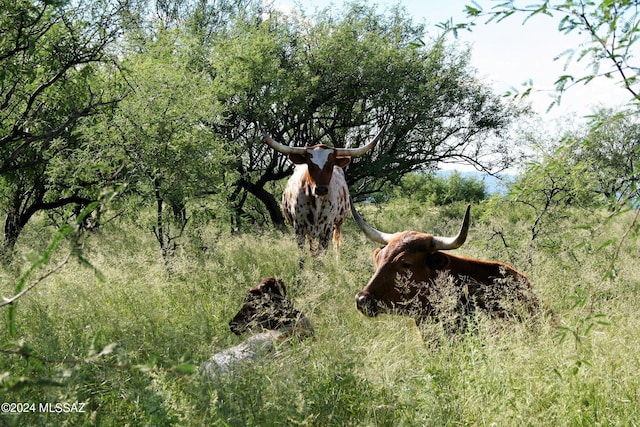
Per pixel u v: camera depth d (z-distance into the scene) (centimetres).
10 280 685
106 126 856
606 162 1114
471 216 2253
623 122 1152
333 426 376
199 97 967
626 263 800
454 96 1991
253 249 1018
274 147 1054
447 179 3491
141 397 379
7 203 1173
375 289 578
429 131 1992
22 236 1130
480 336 486
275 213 1878
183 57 1428
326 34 1905
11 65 631
